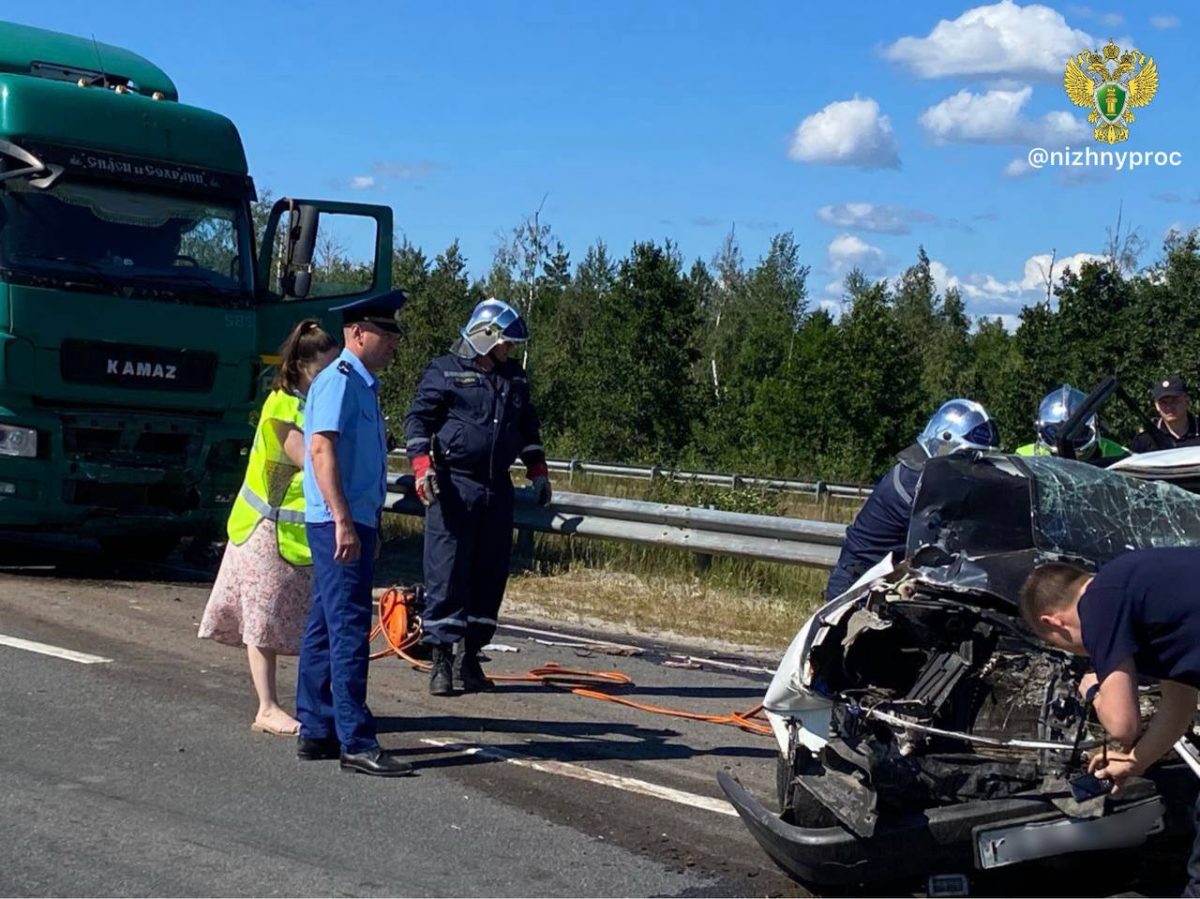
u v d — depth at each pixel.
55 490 10.66
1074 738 4.54
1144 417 6.67
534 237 62.53
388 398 39.44
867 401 48.09
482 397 7.83
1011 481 5.15
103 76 11.48
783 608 10.74
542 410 52.19
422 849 5.35
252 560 6.77
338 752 6.53
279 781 6.11
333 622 6.25
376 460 6.32
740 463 38.66
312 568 6.78
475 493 7.77
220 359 11.23
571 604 10.81
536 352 57.16
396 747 6.71
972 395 58.84
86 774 6.04
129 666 8.00
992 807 4.55
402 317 42.53
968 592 4.76
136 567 11.88
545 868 5.20
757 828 4.92
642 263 48.75
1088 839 4.53
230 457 11.60
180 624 9.31
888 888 5.04
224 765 6.30
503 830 5.59
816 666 4.89
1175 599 4.01
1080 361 34.59
